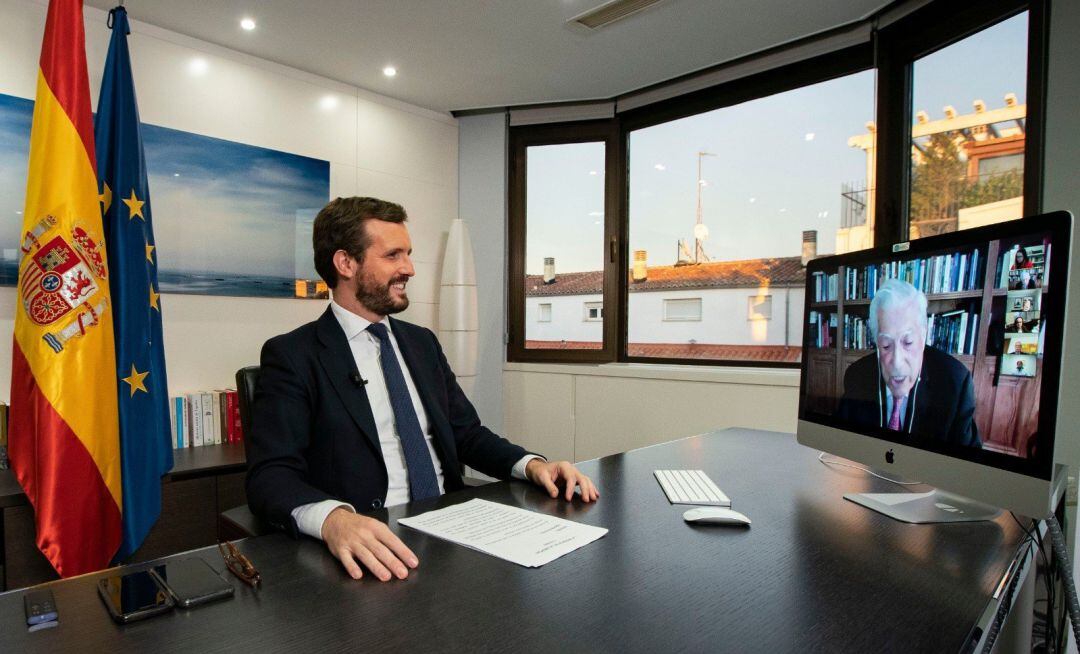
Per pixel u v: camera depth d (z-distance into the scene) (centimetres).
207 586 74
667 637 63
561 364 374
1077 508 177
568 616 67
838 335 137
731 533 97
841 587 76
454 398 167
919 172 260
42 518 188
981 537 96
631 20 272
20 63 237
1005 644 126
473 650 60
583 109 374
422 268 376
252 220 298
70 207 199
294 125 317
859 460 127
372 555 81
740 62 318
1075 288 181
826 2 257
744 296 327
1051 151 199
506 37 287
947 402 104
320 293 323
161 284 271
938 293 108
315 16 266
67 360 194
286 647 60
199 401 263
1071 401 183
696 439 183
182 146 277
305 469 124
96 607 69
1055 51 198
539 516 104
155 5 255
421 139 375
